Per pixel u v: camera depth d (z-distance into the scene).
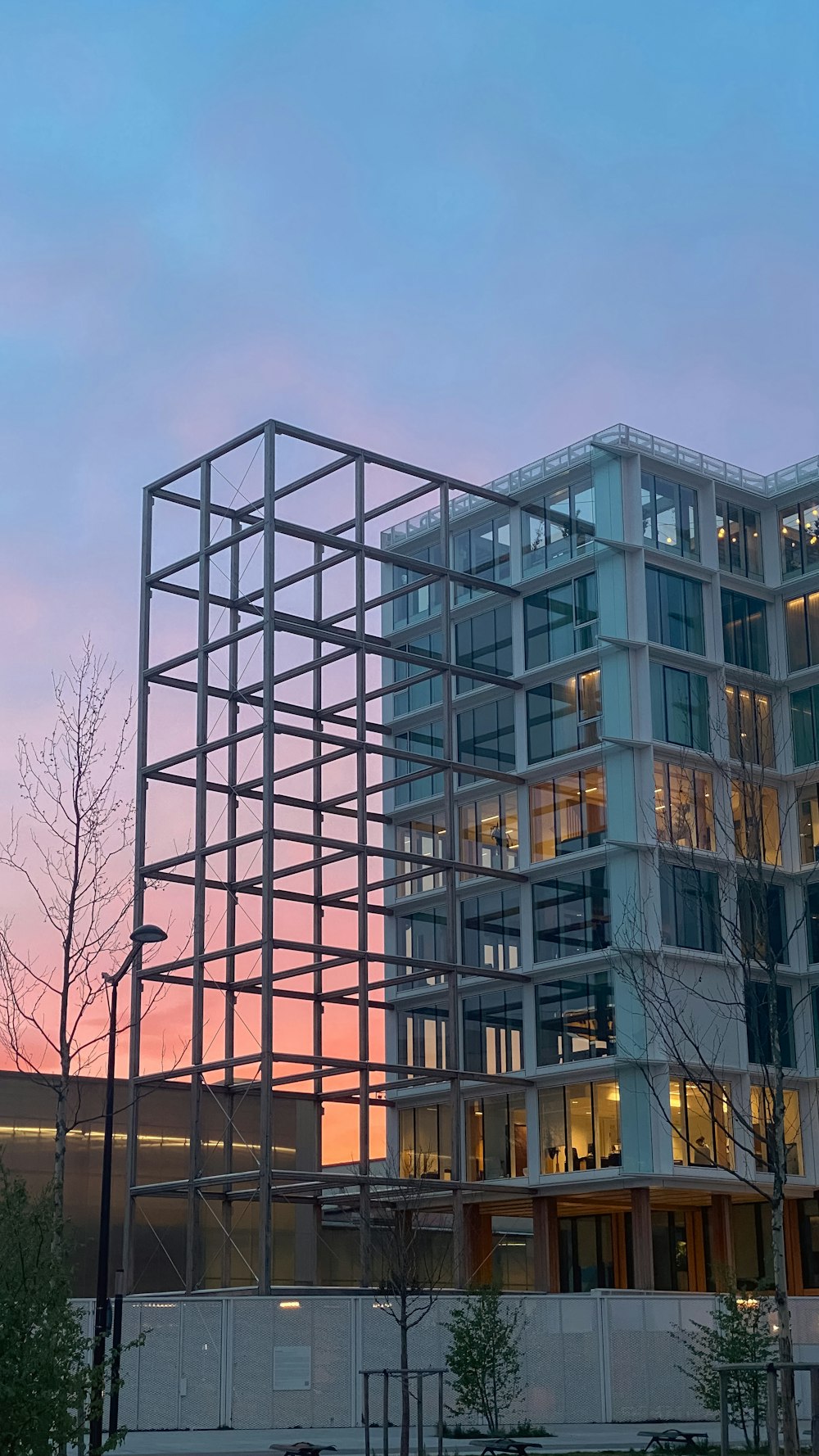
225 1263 59.34
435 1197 66.19
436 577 68.81
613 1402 46.97
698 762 65.75
